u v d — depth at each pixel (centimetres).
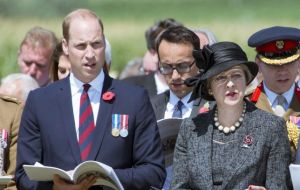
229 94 2341
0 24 9381
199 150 2352
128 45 8588
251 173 2316
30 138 2445
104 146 2411
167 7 10912
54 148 2414
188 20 10600
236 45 2373
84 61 2408
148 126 2445
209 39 3072
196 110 2736
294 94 2636
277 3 10138
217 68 2336
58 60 2855
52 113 2436
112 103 2439
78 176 2327
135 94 2453
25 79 3127
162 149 2534
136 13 10775
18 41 8181
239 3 10462
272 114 2366
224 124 2359
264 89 2652
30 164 2425
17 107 2662
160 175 2419
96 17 2439
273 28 2658
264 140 2327
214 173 2334
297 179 2283
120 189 2317
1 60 6475
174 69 2764
